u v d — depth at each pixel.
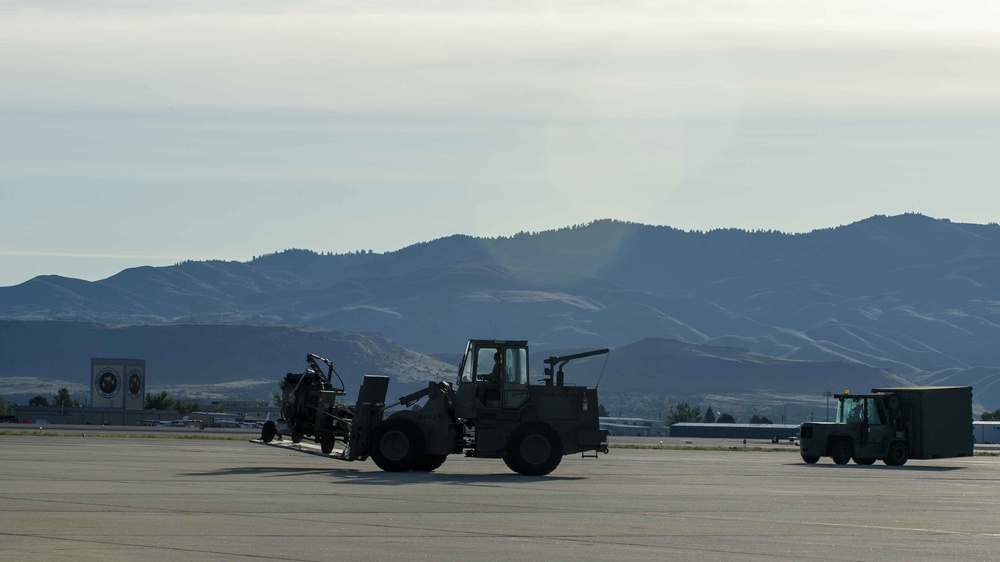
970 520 26.53
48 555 17.84
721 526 23.86
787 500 31.31
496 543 20.33
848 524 24.94
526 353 40.69
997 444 161.25
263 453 54.88
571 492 32.19
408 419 40.09
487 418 40.06
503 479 37.25
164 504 25.80
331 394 45.09
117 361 178.00
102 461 44.12
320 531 21.42
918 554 20.12
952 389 61.31
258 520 22.94
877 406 60.50
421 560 18.17
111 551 18.39
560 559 18.59
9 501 25.88
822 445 60.16
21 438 74.44
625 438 162.75
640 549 19.98
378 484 33.25
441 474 39.12
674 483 38.00
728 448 97.38
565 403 40.66
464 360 40.53
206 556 18.06
